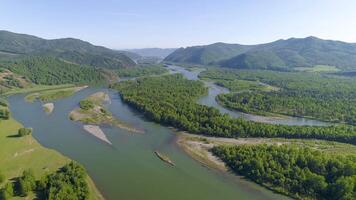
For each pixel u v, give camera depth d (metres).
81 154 169.75
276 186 136.62
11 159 158.38
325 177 137.00
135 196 129.50
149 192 132.75
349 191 123.75
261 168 144.50
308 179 133.38
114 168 153.88
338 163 139.25
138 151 175.38
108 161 161.62
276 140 194.00
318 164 142.00
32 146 176.38
